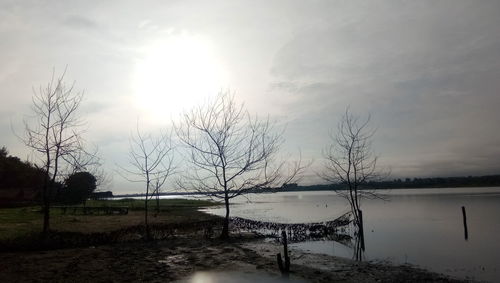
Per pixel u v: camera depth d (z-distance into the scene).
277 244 29.22
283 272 18.41
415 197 127.19
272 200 159.75
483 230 37.59
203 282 16.52
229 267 19.50
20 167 87.25
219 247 26.42
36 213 54.50
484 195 131.50
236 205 112.94
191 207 90.69
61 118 27.42
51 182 26.83
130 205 82.38
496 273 19.17
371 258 23.56
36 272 18.22
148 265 19.94
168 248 25.86
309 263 20.95
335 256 23.41
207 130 34.25
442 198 114.25
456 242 30.25
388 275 18.30
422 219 49.72
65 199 69.44
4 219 43.22
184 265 19.97
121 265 19.92
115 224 39.91
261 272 18.41
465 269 20.19
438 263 21.80
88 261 20.97
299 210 80.25
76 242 26.59
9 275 17.61
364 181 35.69
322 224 39.06
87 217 49.78
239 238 31.73
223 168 31.48
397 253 25.48
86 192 71.81
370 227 41.41
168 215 58.00
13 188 83.25
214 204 115.00
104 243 27.91
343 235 34.97
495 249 26.80
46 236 25.84
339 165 38.81
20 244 24.69
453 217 51.69
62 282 16.41
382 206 82.75
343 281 16.94
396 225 43.00
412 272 19.05
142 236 30.52
